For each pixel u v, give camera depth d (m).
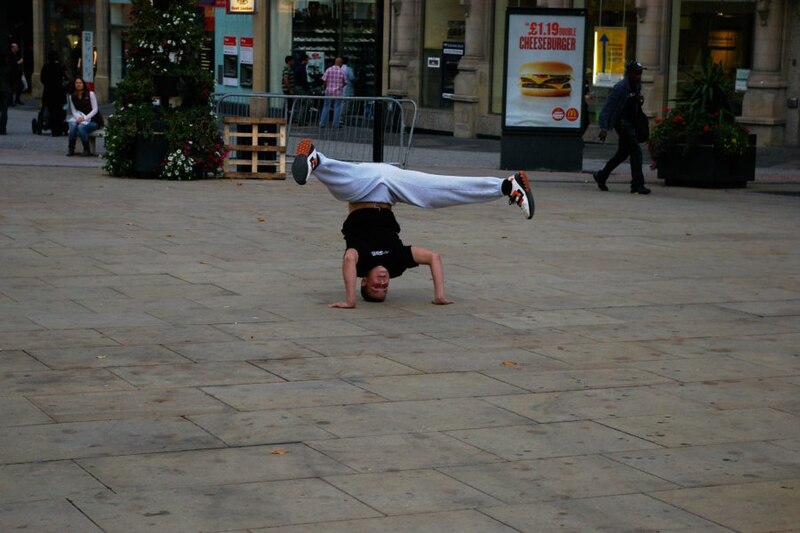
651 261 12.86
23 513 5.53
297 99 22.22
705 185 20.45
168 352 8.51
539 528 5.49
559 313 10.16
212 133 19.34
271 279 11.27
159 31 18.95
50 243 12.92
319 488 5.93
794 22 27.06
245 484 5.96
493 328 9.54
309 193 18.09
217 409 7.20
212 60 37.75
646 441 6.81
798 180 21.73
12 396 7.36
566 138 22.36
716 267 12.62
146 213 15.39
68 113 28.67
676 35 28.17
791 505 5.86
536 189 19.69
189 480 6.00
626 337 9.36
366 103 22.66
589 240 14.20
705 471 6.33
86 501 5.69
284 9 35.31
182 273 11.46
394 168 10.16
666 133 20.39
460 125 31.45
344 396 7.54
